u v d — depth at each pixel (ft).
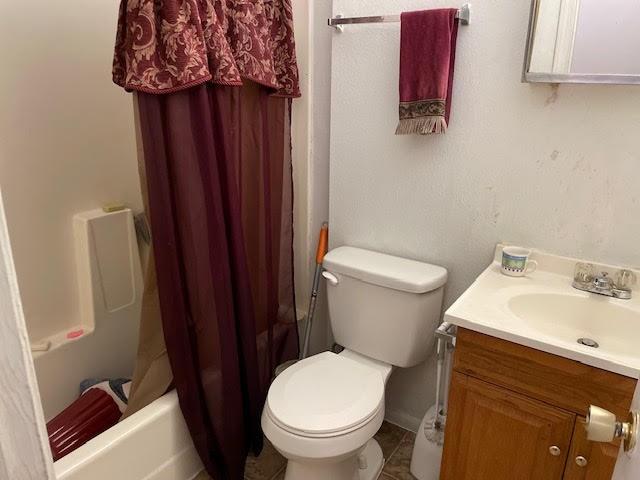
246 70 4.87
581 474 3.74
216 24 4.37
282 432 4.42
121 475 4.65
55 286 5.81
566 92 4.44
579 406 3.63
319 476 4.80
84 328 6.08
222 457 5.36
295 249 6.93
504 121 4.80
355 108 5.64
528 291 4.50
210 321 4.94
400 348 5.44
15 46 4.99
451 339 4.37
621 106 4.25
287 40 5.61
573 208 4.67
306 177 6.48
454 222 5.36
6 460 1.60
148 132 4.22
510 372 3.88
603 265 4.59
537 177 4.77
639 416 2.11
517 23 4.50
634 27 4.00
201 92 4.37
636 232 4.43
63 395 5.83
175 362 4.85
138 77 4.00
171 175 4.46
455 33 4.73
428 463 5.46
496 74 4.72
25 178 5.32
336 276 5.71
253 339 5.54
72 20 5.38
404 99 4.95
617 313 4.25
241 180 5.48
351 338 5.82
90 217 5.80
